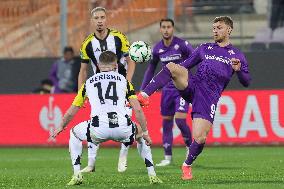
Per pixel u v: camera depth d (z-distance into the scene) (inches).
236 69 983.0
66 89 2004.2
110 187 897.5
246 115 1813.5
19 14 2298.2
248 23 2247.8
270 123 1804.9
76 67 2003.0
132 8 2306.8
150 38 2233.0
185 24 2255.2
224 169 1229.7
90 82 889.5
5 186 955.3
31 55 2284.7
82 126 899.4
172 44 1398.9
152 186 895.7
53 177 1099.3
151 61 1423.5
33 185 960.9
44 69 2052.2
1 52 2308.1
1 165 1425.9
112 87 884.0
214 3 2266.2
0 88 2086.6
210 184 926.4
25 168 1341.0
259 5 2273.6
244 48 2172.7
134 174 1149.1
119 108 881.5
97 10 1168.8
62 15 2094.0
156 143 1860.2
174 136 1843.0
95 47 1177.4
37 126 1939.0
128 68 1189.1
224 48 1015.0
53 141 1918.1
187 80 981.8
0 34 2304.4
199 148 995.9
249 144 1856.5
